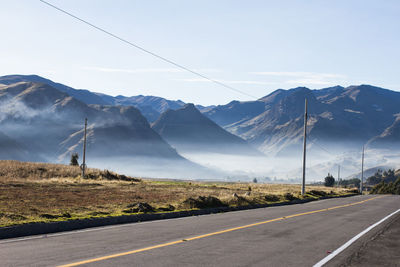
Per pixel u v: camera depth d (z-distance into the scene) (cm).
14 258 899
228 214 2112
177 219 1820
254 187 6612
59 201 2288
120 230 1405
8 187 3259
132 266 826
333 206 2884
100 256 925
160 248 1036
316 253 1017
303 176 4184
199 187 5141
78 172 6200
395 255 1011
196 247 1058
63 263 847
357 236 1335
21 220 1462
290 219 1847
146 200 2583
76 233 1327
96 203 2247
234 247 1070
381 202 3528
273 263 885
